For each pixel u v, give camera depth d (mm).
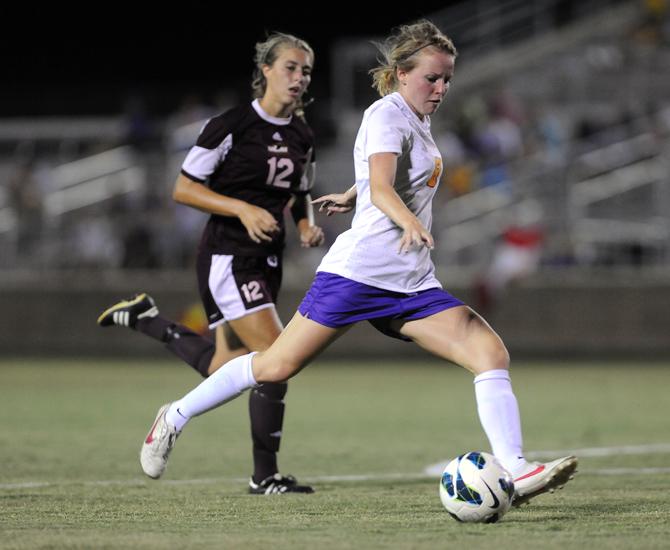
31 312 66312
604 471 22766
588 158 70875
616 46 85000
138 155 78000
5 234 72188
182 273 67312
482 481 14891
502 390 15523
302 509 17016
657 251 64438
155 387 45094
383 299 15875
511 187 69812
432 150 16109
